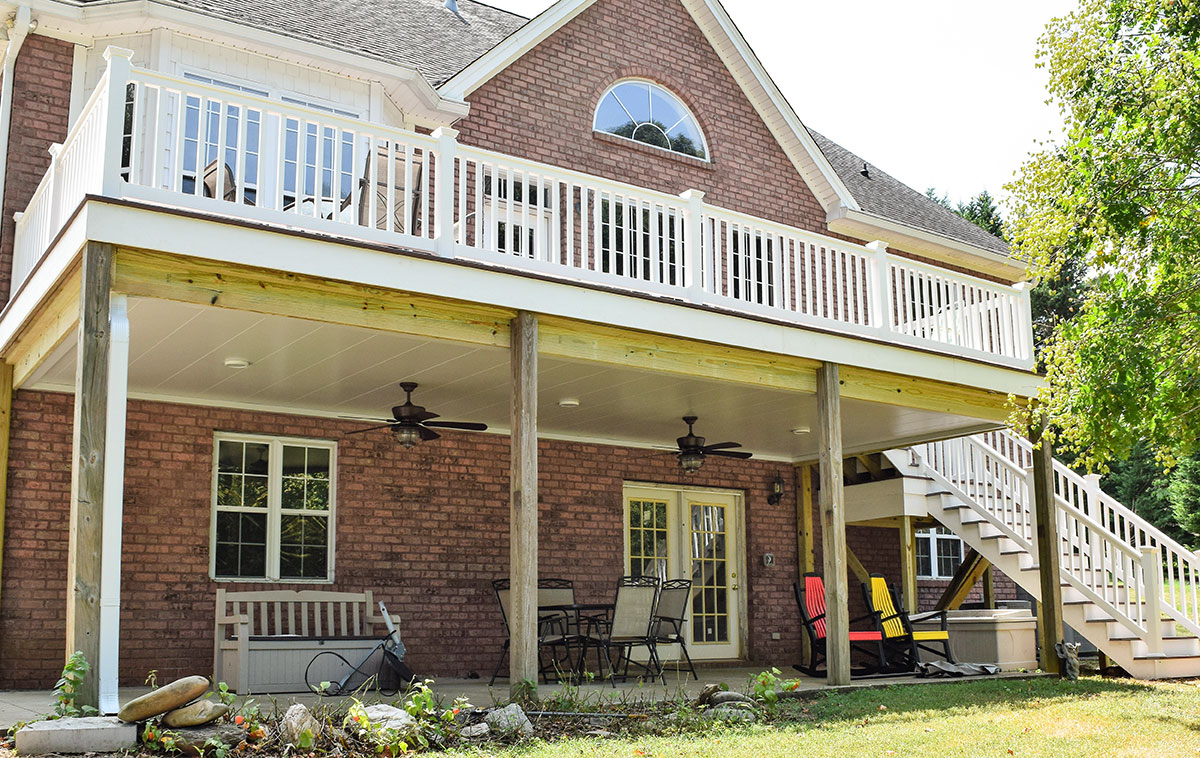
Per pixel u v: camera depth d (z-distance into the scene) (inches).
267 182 414.9
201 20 398.6
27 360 335.3
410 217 302.4
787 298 387.2
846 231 608.7
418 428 376.5
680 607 420.5
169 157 392.2
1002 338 456.1
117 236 247.4
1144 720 301.4
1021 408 437.4
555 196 335.0
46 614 360.8
